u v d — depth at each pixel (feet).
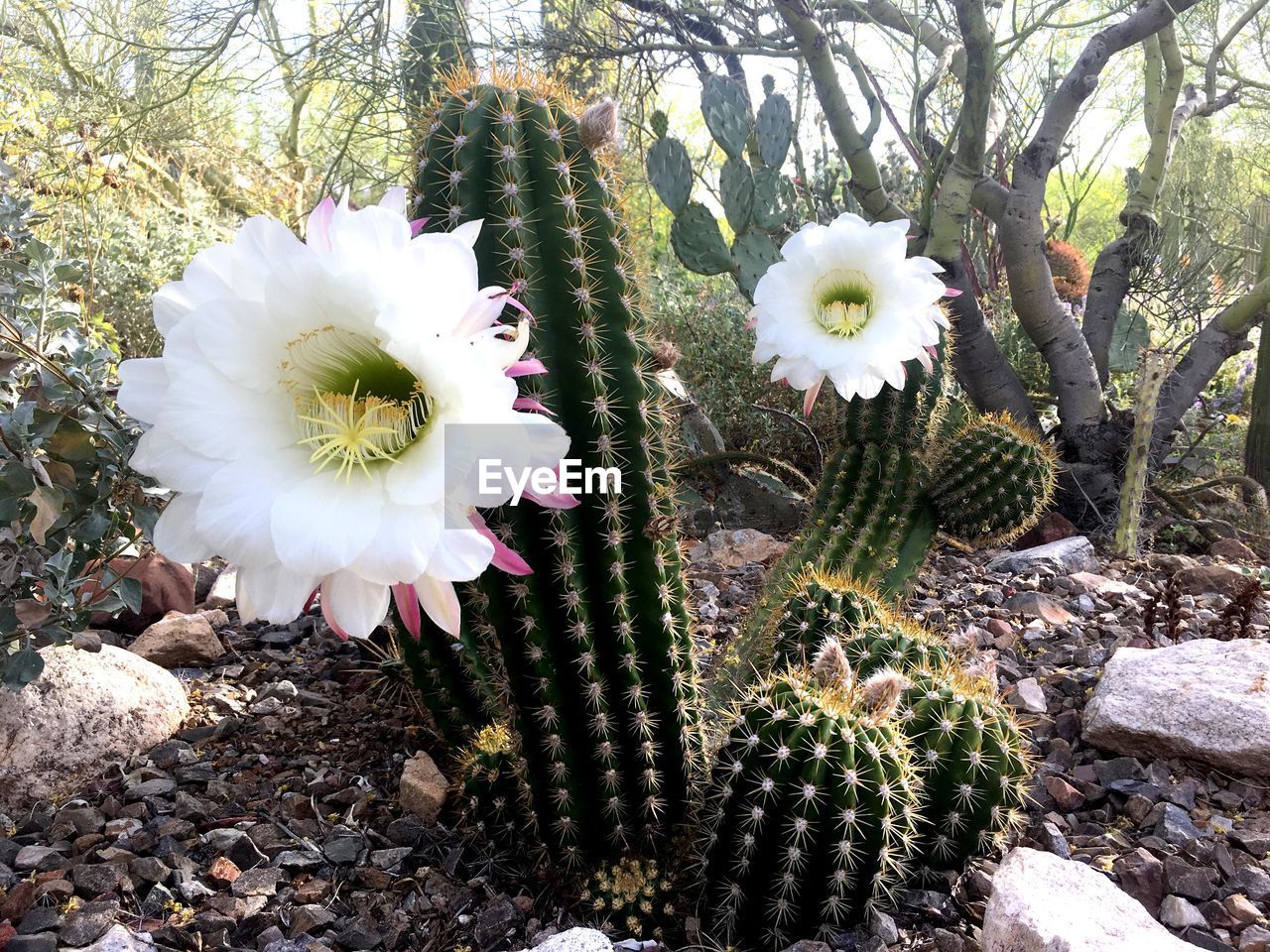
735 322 5.25
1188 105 5.18
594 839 1.87
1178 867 1.92
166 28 5.78
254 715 2.46
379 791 2.17
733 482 4.39
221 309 1.21
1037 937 1.60
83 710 2.19
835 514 3.29
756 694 1.81
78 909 1.71
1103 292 4.87
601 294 1.71
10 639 1.96
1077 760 2.44
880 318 2.60
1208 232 5.73
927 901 1.91
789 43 5.10
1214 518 4.64
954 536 4.01
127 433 2.08
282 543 1.18
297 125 7.47
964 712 1.94
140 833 1.96
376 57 5.44
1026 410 4.50
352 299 1.18
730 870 1.76
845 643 2.23
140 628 2.88
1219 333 4.51
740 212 4.24
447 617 1.28
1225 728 2.24
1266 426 4.63
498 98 1.73
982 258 5.92
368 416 1.25
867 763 1.68
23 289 2.30
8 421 1.92
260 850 1.94
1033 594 3.34
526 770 1.84
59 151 4.25
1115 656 2.61
